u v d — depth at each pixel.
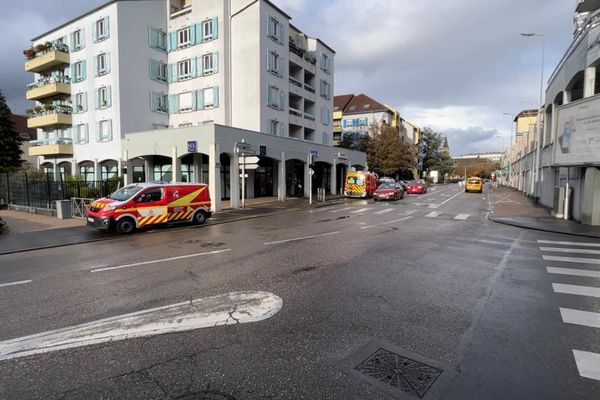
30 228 13.66
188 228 13.56
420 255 8.52
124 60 28.33
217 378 3.32
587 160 13.39
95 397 3.06
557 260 8.16
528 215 17.72
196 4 30.25
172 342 4.05
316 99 38.06
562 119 14.77
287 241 10.33
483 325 4.51
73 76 31.44
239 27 29.42
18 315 4.91
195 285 6.14
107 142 29.11
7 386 3.24
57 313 4.96
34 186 19.42
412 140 80.81
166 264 7.68
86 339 4.15
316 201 26.58
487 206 23.09
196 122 30.67
